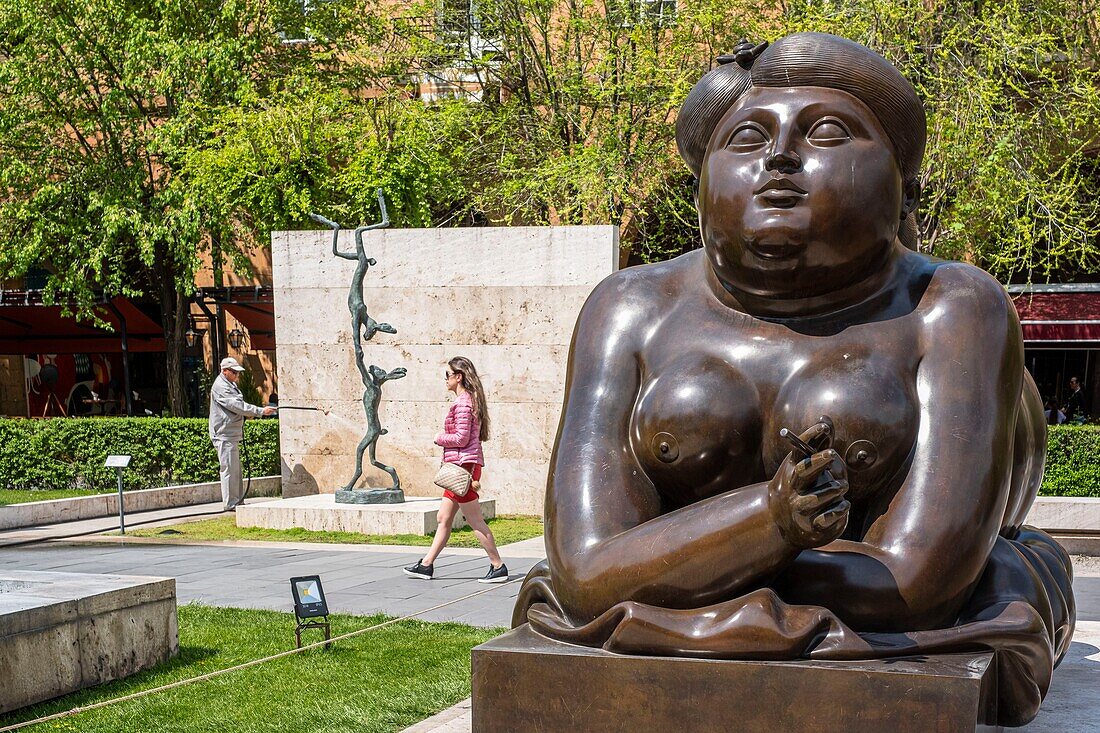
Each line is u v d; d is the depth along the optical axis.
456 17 20.38
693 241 20.22
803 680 2.23
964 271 2.69
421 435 12.87
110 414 27.91
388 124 17.42
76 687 5.49
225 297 24.00
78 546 10.81
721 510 2.29
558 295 12.32
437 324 12.72
